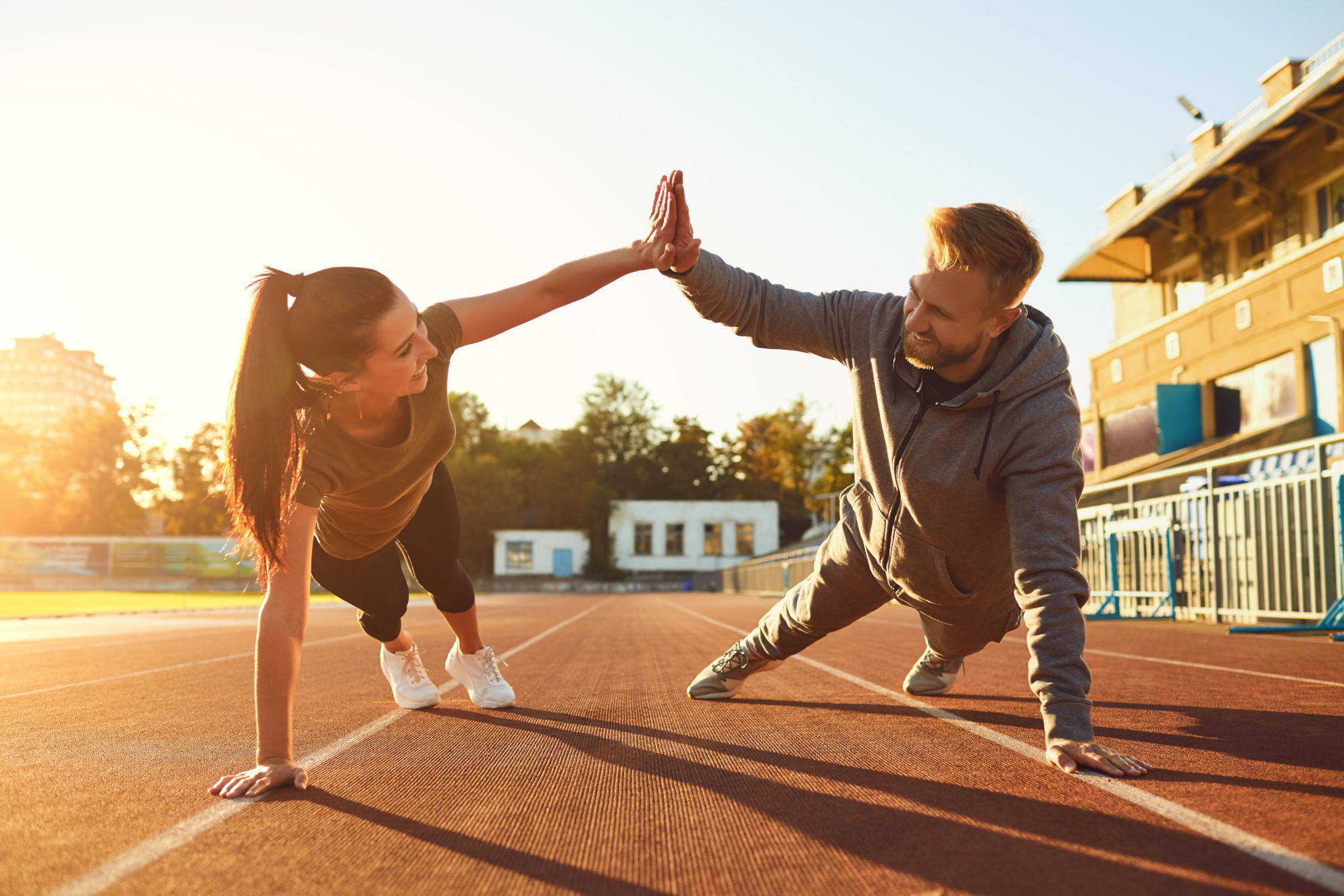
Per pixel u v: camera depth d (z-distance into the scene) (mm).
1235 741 2248
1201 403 19406
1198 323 19625
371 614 3021
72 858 1410
